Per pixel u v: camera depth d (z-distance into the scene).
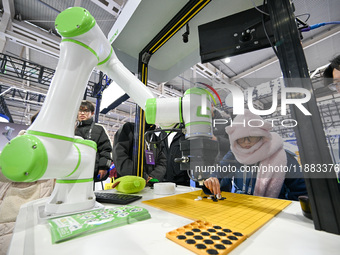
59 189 0.46
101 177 1.36
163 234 0.32
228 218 0.41
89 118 1.54
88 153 0.50
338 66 0.56
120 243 0.28
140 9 0.77
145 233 0.33
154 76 1.25
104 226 0.34
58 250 0.26
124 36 0.94
